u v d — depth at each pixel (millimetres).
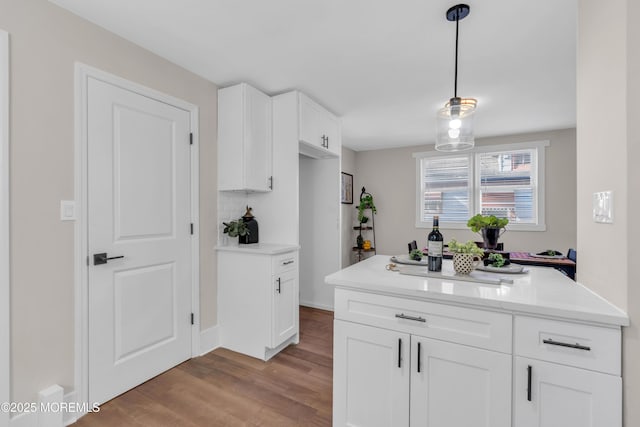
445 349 1271
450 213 4914
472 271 1583
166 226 2248
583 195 1352
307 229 3922
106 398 1874
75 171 1734
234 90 2604
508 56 2193
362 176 5621
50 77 1634
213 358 2467
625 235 1000
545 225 4242
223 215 2744
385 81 2633
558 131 4172
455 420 1256
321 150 3287
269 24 1841
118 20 1804
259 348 2484
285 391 2018
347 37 1979
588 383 1039
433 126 4008
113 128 1924
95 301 1826
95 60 1831
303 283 3988
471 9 1678
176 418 1742
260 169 2742
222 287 2670
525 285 1388
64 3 1649
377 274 1624
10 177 1488
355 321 1466
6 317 1473
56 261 1659
